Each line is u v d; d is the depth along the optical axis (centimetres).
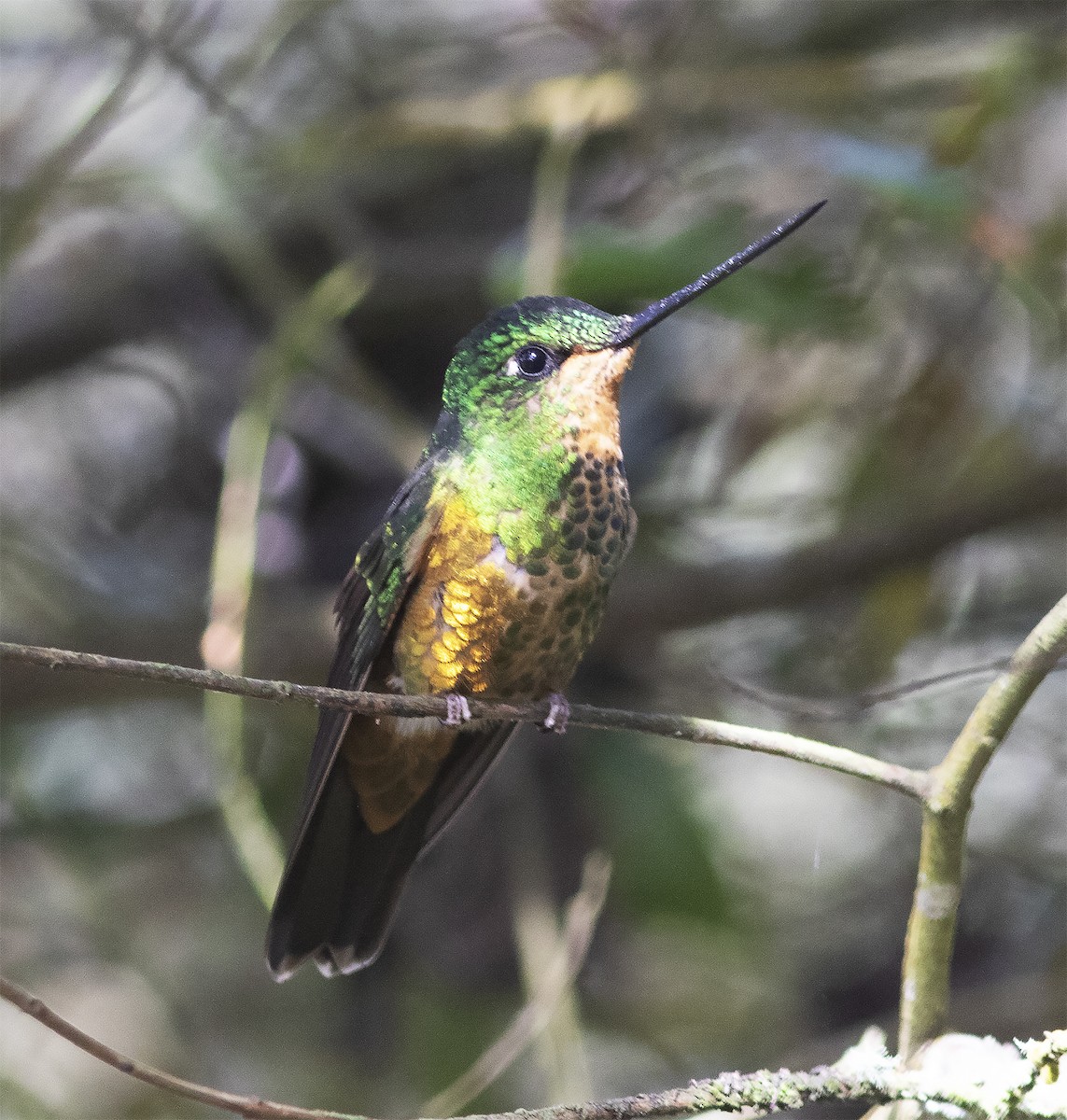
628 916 927
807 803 996
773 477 1042
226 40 988
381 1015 931
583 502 608
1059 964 875
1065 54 828
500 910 910
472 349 629
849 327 863
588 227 805
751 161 949
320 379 880
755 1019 934
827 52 1012
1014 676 476
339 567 980
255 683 453
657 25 898
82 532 1024
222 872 993
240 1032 947
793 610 920
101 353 1036
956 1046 481
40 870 983
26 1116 898
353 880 650
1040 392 921
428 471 618
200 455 1037
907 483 923
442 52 1017
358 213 1038
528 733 889
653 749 925
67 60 962
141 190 901
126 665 431
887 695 523
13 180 980
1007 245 822
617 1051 950
